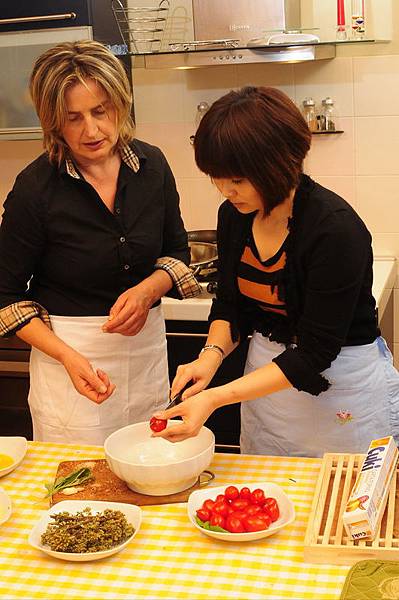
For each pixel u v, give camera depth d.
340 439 2.06
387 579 1.38
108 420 2.29
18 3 3.17
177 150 3.56
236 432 3.13
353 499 1.51
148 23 3.40
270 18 3.02
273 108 1.65
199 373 1.90
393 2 3.22
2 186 3.73
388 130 3.34
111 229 2.18
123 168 2.20
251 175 1.65
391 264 3.36
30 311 2.19
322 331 1.80
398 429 2.11
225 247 2.02
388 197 3.39
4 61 3.24
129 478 1.69
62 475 1.80
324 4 3.24
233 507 1.60
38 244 2.17
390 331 3.41
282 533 1.57
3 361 3.37
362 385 2.03
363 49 3.28
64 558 1.49
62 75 1.97
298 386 1.81
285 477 1.77
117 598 1.40
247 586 1.41
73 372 2.09
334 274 1.78
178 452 1.83
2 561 1.52
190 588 1.41
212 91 3.47
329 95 3.36
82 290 2.22
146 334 2.32
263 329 2.05
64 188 2.14
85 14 3.12
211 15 3.06
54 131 2.07
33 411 2.35
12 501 1.73
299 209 1.82
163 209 2.28
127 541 1.52
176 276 2.29
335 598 1.36
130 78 3.41
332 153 3.40
